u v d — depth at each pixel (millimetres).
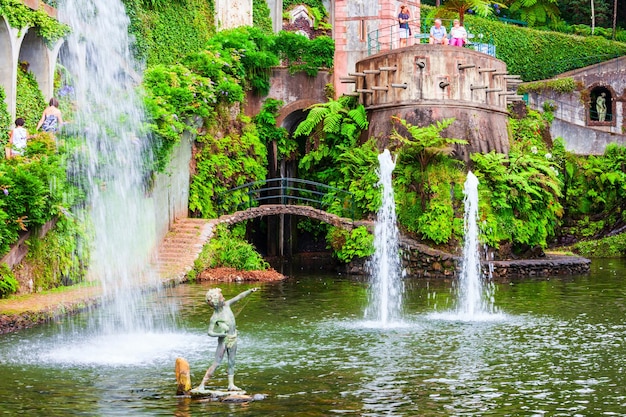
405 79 31953
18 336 17609
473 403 12977
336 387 13859
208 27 37312
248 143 33938
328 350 16812
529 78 48531
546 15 53938
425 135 30344
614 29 51938
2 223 19250
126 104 27109
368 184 31109
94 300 20969
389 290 25875
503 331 18906
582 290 25688
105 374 14594
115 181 24984
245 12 40156
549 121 40875
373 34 36188
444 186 30625
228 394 13234
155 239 27734
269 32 43438
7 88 22969
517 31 48562
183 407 12625
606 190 39656
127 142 25562
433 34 34250
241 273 28141
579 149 40875
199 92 30562
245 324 19656
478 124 32062
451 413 12477
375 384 14070
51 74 25141
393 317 20812
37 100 24688
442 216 30375
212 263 28344
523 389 13820
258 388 13781
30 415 12172
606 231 39500
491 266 29719
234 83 33281
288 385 13992
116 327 18719
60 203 21297
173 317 20062
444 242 30359
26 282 20875
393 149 31734
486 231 30609
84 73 27906
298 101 36281
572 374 14852
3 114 22297
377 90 32625
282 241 36562
